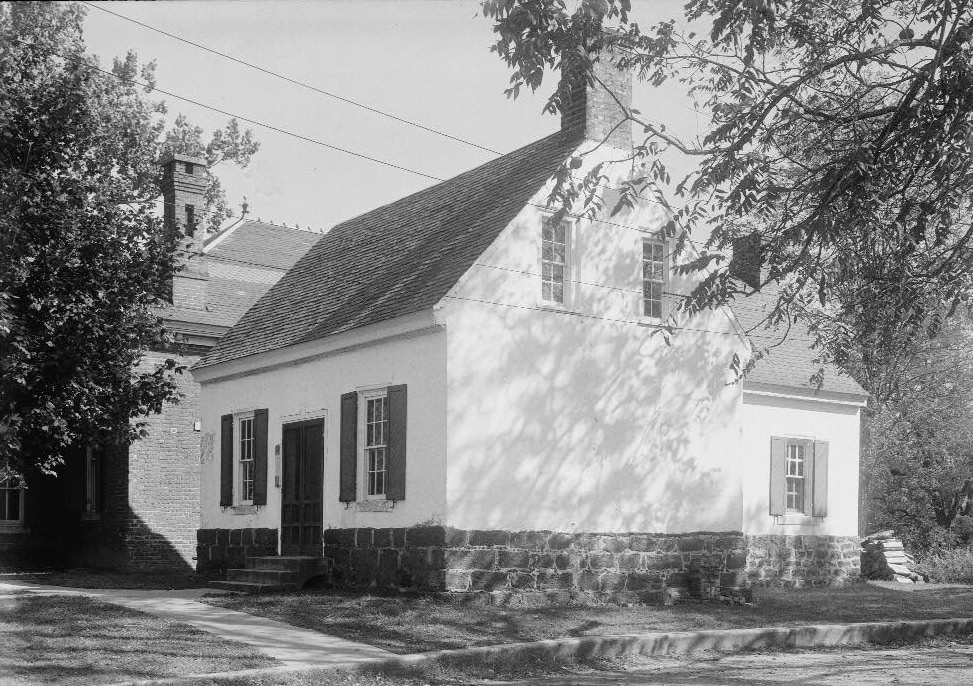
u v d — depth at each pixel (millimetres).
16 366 17016
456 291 17094
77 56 19500
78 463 26969
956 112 12648
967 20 13195
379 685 12109
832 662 14547
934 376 30672
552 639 14469
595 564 18062
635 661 14500
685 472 19422
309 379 20266
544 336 17953
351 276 21719
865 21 14094
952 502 35625
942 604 20641
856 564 25828
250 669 11906
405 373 17797
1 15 19875
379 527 18016
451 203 21297
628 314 19000
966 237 14008
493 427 17250
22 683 10945
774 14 13219
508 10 12289
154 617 14789
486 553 16922
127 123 26109
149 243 19281
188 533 26141
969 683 12234
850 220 13664
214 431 23156
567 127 19625
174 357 26328
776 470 24562
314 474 19938
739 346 20438
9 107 17812
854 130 14094
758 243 14055
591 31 12617
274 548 20766
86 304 18141
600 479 18344
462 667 13141
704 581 19172
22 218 17672
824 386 25422
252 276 31656
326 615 15258
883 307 15102
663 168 13891
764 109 13625
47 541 27266
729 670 13711
